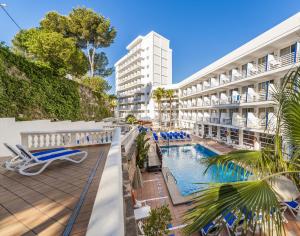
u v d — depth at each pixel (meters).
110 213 1.41
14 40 16.56
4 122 6.95
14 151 4.79
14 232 2.31
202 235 5.45
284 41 13.75
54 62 12.41
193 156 19.22
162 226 4.12
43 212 2.77
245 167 3.38
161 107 46.72
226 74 24.23
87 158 6.23
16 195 3.36
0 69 8.06
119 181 2.01
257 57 17.62
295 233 5.98
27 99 9.52
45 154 5.09
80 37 25.38
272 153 3.52
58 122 10.58
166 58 55.34
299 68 2.84
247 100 18.19
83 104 16.06
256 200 2.12
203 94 31.31
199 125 31.05
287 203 7.01
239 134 20.41
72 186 3.77
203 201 2.37
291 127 2.93
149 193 9.41
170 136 26.56
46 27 22.36
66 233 2.28
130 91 60.03
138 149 12.33
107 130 8.91
